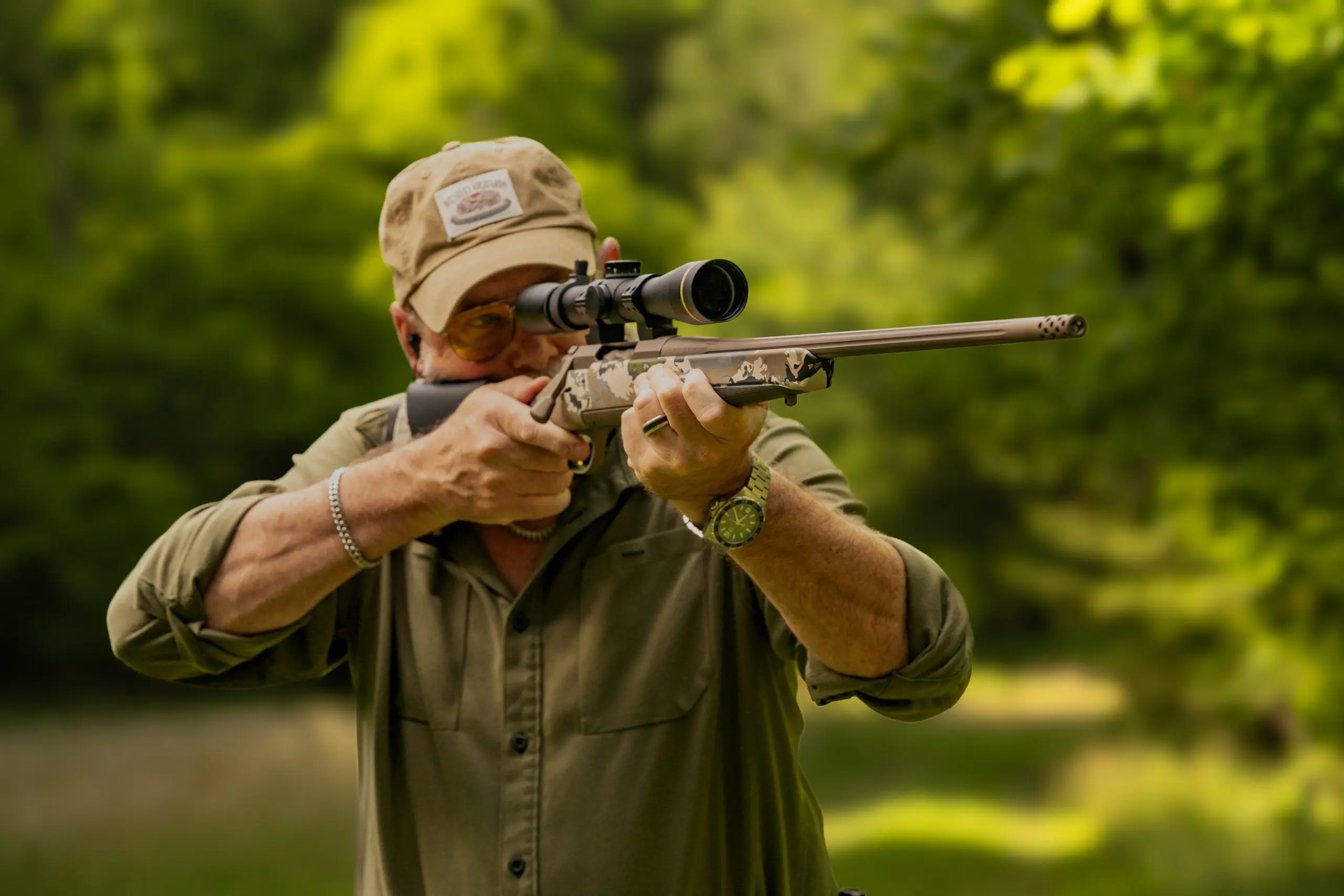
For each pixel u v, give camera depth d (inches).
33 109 2078.0
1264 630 717.3
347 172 1892.2
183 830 1109.7
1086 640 2236.7
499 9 1983.3
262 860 1023.0
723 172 2573.8
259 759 1368.1
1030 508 1274.6
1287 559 637.9
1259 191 544.1
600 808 219.8
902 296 1964.8
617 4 2780.5
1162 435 643.5
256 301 1801.2
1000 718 1888.5
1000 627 2456.9
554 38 2100.1
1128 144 551.8
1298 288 593.6
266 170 1845.5
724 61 2625.5
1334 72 491.5
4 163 1883.6
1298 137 510.0
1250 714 1039.0
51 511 1699.1
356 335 1817.2
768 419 238.2
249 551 229.1
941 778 1499.8
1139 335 631.2
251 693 1708.9
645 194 2151.8
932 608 210.7
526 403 217.9
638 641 224.2
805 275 2017.7
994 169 703.7
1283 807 877.2
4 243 1840.6
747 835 225.1
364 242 1839.3
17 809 1173.7
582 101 2087.8
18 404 1716.3
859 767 1594.5
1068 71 530.6
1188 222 530.0
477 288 227.5
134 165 1936.5
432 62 1943.9
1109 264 677.3
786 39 2559.1
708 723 222.1
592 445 213.3
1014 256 761.6
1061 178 666.2
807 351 180.4
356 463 233.0
